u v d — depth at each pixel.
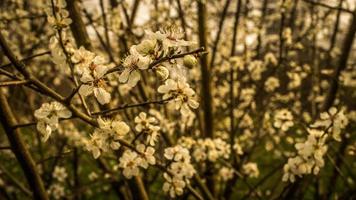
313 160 2.54
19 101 5.18
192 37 4.95
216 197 4.35
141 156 2.30
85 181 6.47
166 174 2.63
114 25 4.14
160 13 4.80
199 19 4.12
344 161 4.15
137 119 2.30
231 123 4.61
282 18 4.55
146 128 2.29
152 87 4.58
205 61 4.25
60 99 1.86
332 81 4.07
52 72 5.89
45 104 1.87
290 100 5.89
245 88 5.66
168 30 1.63
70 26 3.02
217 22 5.50
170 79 1.86
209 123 4.47
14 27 4.78
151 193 5.54
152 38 1.59
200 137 4.54
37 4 4.89
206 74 4.31
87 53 2.07
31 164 2.43
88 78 1.69
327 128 2.52
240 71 5.58
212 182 4.33
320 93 6.00
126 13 4.11
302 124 3.15
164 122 3.87
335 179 4.49
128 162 2.29
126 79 1.61
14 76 1.88
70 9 2.99
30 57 2.12
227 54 5.44
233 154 4.50
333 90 4.05
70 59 2.06
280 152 5.42
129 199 4.24
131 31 3.95
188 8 4.61
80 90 1.70
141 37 4.37
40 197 2.50
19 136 2.36
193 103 1.87
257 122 5.00
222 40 5.34
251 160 5.69
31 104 4.80
